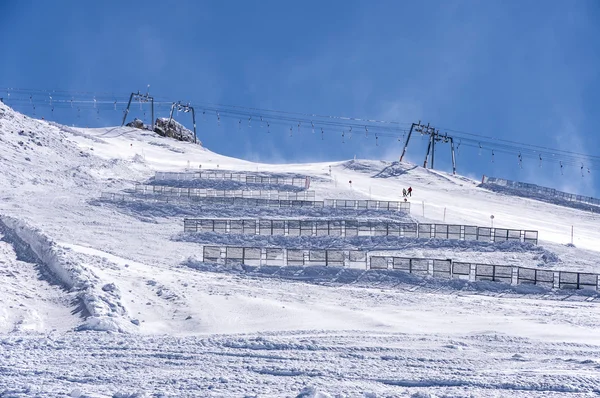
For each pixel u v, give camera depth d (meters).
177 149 182.88
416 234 82.00
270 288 55.09
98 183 109.12
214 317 40.09
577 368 25.98
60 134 147.12
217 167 147.50
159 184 116.75
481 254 76.81
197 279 56.38
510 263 73.81
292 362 26.11
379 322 40.50
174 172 126.25
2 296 38.94
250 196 108.31
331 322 40.06
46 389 20.62
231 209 93.12
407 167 161.00
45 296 40.94
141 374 23.27
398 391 21.58
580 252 83.94
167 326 37.88
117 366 24.64
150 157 164.50
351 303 50.12
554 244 86.62
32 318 35.69
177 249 72.00
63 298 40.50
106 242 72.44
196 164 155.00
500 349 31.09
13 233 59.50
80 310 38.19
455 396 20.86
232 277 60.25
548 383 22.56
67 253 50.22
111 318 35.31
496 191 148.88
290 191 115.38
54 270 46.84
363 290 57.28
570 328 41.03
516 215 121.88
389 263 66.31
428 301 53.50
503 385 22.45
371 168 156.38
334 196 113.56
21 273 46.38
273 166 157.00
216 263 65.25
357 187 126.88
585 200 155.12
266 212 93.44
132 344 29.11
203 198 96.56
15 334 32.00
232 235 78.38
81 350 27.58
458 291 60.75
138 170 133.00
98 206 90.88
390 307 49.41
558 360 27.72
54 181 106.31
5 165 106.44
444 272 64.12
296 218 92.12
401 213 96.31
